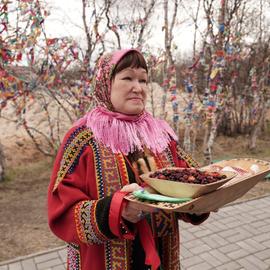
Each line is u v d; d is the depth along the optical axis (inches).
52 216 48.2
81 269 51.9
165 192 42.2
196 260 128.0
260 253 132.6
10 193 220.8
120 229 43.4
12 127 335.3
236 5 233.3
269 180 236.1
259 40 356.2
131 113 52.7
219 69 218.4
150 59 263.4
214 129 242.8
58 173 49.1
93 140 50.8
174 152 59.3
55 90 243.4
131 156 52.0
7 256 137.2
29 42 198.2
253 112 368.8
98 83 54.8
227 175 45.1
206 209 43.4
